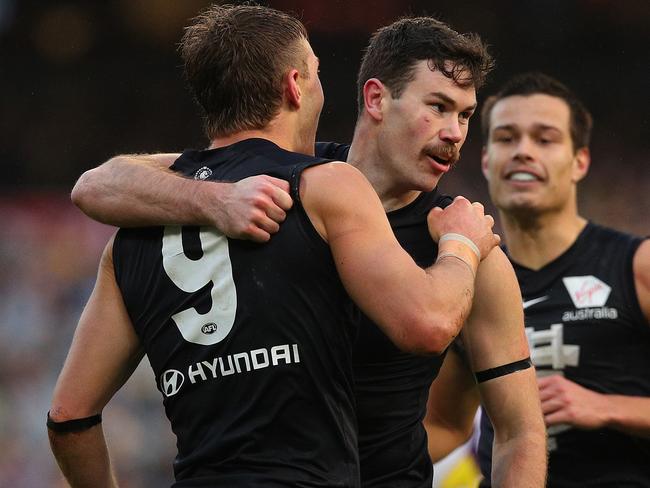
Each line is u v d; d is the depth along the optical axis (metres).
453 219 9.67
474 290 9.77
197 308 8.89
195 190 8.95
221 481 8.65
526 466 9.77
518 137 15.41
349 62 53.28
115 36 55.06
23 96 53.53
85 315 9.93
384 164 10.20
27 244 42.19
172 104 54.25
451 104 9.95
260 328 8.63
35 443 34.00
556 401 13.72
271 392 8.62
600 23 55.12
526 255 15.54
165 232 9.22
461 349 13.11
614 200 51.97
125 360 9.82
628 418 13.63
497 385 10.08
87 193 9.59
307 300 8.64
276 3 52.47
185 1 55.03
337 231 8.61
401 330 8.43
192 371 8.90
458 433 13.82
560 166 15.28
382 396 10.13
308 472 8.58
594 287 15.01
